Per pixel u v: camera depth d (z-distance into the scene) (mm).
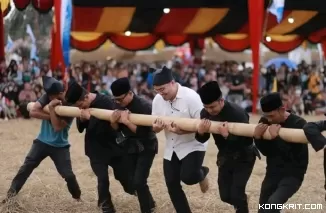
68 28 11812
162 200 6777
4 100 16172
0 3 13234
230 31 20391
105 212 5840
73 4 13906
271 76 19734
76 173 8625
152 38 20859
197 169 5281
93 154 5930
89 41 20438
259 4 12578
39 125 14719
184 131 5129
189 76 19906
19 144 11523
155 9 16469
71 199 6820
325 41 20844
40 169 8875
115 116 5516
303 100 19734
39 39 25859
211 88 4871
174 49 28719
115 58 26016
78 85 5797
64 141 6293
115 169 6160
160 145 11719
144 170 5672
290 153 4703
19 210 6242
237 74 18812
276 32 20172
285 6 14773
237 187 5066
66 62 11859
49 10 13258
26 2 12984
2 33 16484
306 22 18141
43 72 17438
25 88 16453
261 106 4637
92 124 5828
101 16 17250
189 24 18859
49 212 6270
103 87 18641
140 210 6289
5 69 16562
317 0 14859
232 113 5000
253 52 12672
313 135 4324
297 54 28156
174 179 5387
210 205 6570
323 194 7258
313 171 8820
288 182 4660
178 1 14523
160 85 5242
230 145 5109
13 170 8883
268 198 4797
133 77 19766
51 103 5957
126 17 17516
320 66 26328
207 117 5137
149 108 5703
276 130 4547
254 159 5207
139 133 5656
